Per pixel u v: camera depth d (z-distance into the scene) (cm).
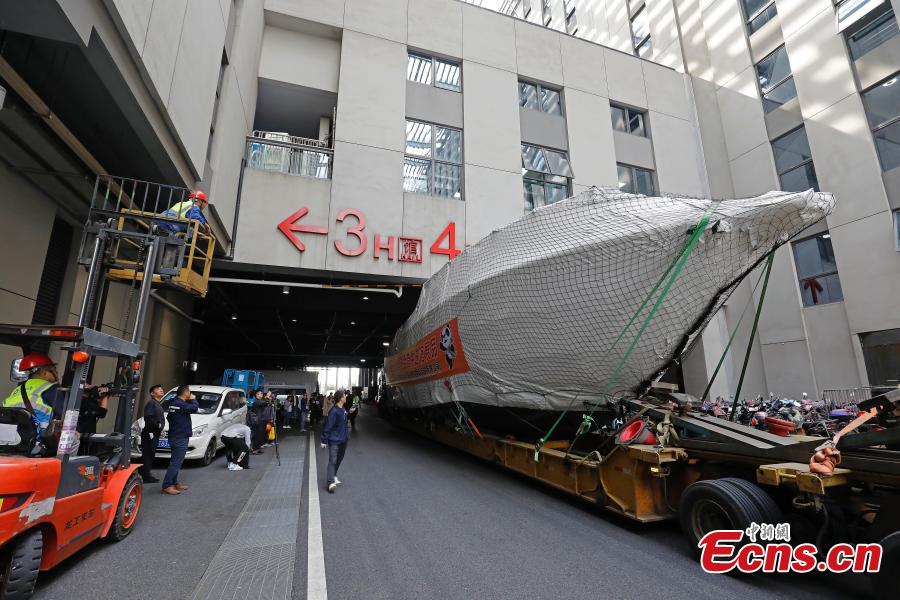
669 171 1627
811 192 449
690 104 1748
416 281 1188
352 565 378
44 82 538
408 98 1323
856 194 1223
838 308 1225
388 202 1195
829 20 1327
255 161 1145
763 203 461
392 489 651
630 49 2120
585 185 1460
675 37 1838
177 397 654
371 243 1154
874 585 299
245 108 1118
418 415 1171
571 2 2783
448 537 448
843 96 1281
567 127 1505
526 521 501
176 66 645
